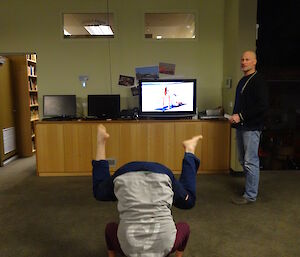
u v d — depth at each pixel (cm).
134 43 462
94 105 445
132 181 158
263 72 427
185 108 437
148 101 436
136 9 455
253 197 324
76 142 427
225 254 228
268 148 454
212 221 283
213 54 466
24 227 274
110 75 467
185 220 285
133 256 151
